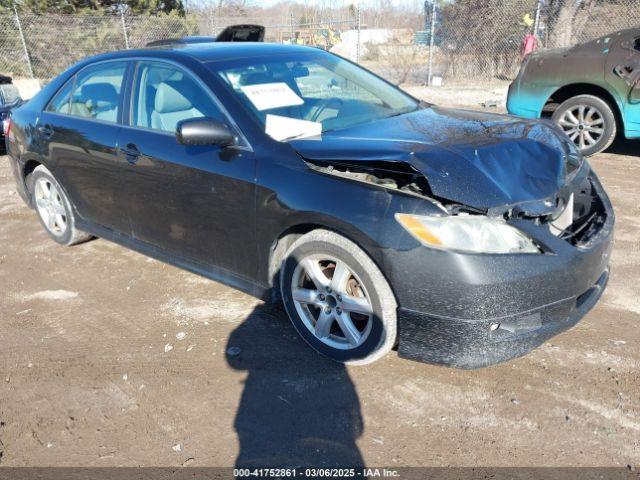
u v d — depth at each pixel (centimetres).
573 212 314
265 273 308
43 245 483
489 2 1293
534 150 286
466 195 246
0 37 1519
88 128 390
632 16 1168
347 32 1795
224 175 304
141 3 1964
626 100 633
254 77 339
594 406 256
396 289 252
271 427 255
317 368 292
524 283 240
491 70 1334
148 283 398
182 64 342
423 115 349
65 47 1578
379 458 234
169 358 308
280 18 2166
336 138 300
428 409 260
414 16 1808
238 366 297
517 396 265
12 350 325
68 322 352
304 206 271
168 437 252
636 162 657
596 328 315
